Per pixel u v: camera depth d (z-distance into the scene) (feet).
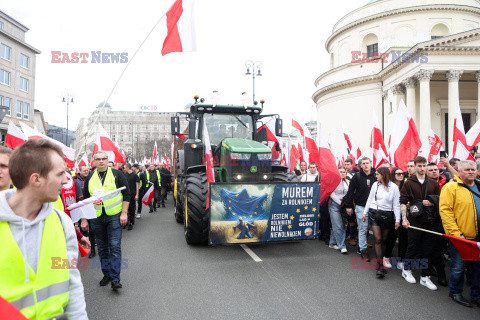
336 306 13.15
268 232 20.04
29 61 124.88
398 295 14.32
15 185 5.00
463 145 21.83
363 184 19.90
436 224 15.35
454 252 13.62
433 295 14.33
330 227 24.00
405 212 16.10
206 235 22.40
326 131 128.77
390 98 103.45
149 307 13.14
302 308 12.97
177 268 18.08
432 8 105.09
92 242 21.29
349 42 121.80
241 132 26.22
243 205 19.71
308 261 19.38
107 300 13.85
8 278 4.66
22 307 4.70
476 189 13.50
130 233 28.07
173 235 26.91
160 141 208.95
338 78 122.93
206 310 12.82
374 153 28.19
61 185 5.28
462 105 100.07
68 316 5.46
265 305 13.25
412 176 16.38
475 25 109.70
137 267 18.37
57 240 5.29
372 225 17.33
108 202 14.96
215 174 23.93
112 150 28.19
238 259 19.79
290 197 20.33
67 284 5.36
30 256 4.90
